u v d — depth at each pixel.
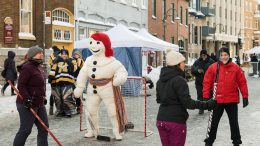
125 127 9.71
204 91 8.02
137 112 11.06
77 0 23.97
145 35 20.53
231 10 72.00
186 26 46.22
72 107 11.92
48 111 12.88
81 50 17.75
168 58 5.68
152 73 28.31
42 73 7.05
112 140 8.84
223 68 7.80
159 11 37.62
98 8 26.47
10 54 15.93
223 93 7.73
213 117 7.83
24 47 20.44
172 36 41.25
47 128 6.82
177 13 42.69
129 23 31.52
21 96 6.72
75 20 23.78
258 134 9.52
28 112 6.78
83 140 8.82
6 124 10.59
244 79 7.75
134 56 18.02
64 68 11.85
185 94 5.51
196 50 53.12
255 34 87.00
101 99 9.01
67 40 23.19
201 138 9.04
